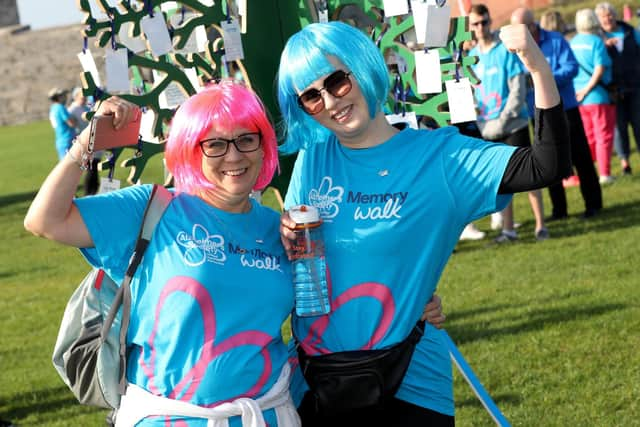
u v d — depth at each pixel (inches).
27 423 204.5
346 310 106.0
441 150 105.0
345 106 103.5
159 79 135.8
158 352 97.7
